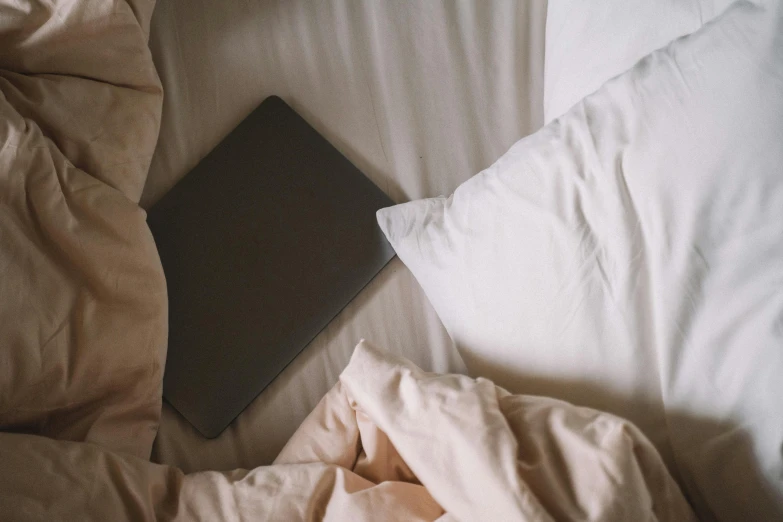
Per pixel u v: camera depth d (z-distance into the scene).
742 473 0.49
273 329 0.74
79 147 0.72
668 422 0.53
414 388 0.55
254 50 0.89
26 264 0.62
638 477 0.46
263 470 0.59
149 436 0.67
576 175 0.60
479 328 0.64
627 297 0.55
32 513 0.49
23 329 0.60
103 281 0.65
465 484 0.48
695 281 0.52
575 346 0.57
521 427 0.51
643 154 0.57
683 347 0.52
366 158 0.84
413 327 0.75
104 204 0.68
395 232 0.74
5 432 0.55
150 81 0.80
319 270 0.77
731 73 0.54
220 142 0.84
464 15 0.89
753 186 0.50
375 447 0.60
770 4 0.54
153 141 0.80
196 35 0.90
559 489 0.46
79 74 0.76
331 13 0.90
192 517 0.56
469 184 0.72
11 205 0.63
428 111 0.85
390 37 0.88
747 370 0.48
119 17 0.75
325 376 0.74
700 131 0.54
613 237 0.57
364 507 0.53
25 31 0.74
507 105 0.85
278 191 0.80
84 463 0.55
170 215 0.80
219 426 0.71
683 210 0.54
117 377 0.65
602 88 0.63
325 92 0.87
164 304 0.69
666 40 0.66
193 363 0.73
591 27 0.73
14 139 0.65
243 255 0.77
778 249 0.49
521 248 0.62
